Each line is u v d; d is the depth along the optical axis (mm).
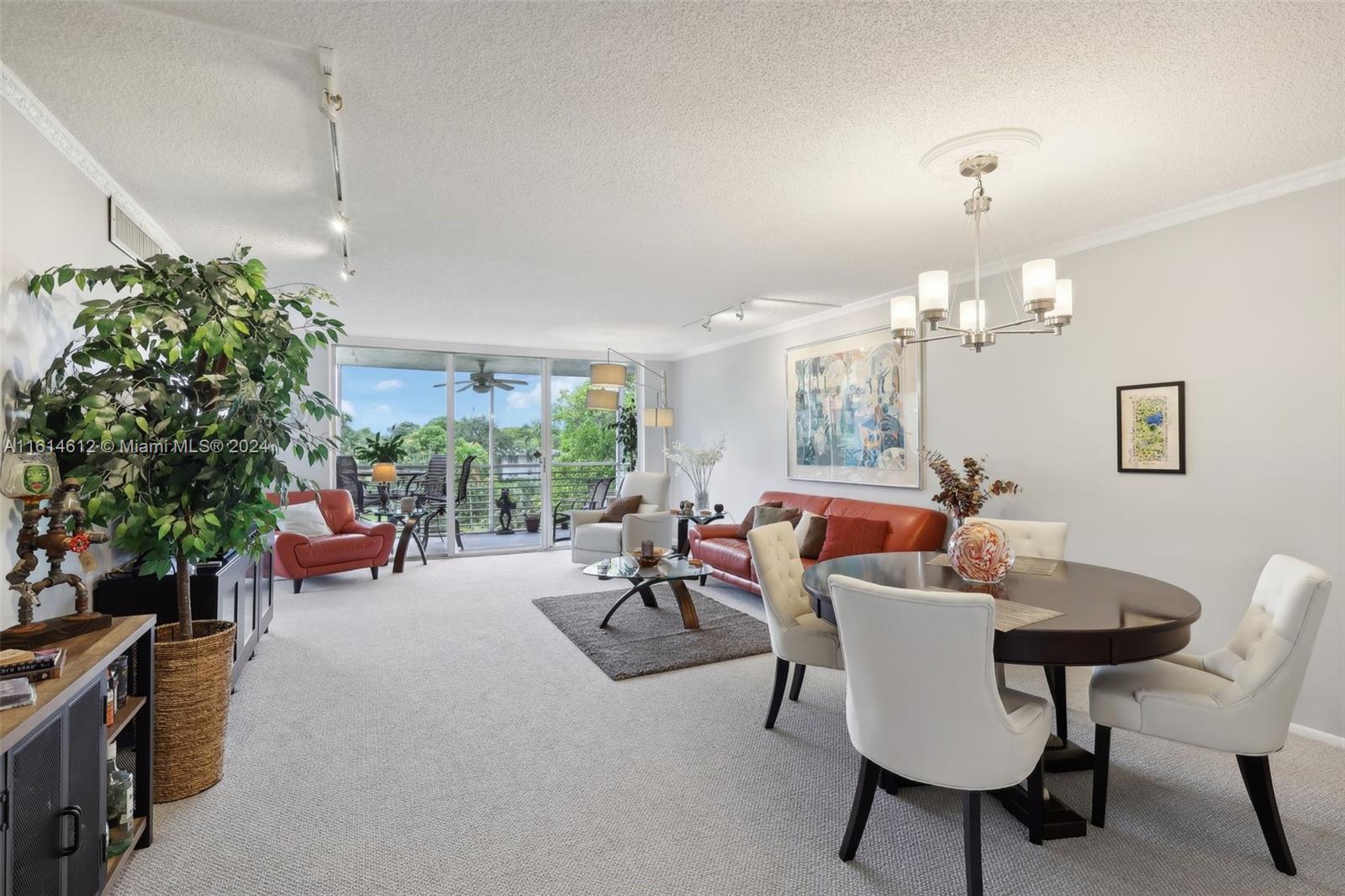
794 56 1831
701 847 1952
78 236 2377
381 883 1789
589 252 3693
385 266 3955
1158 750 2566
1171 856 1903
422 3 1590
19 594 1857
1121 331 3318
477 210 3014
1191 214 3008
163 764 2180
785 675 2760
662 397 7922
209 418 2109
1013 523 3164
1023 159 2459
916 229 3303
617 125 2230
